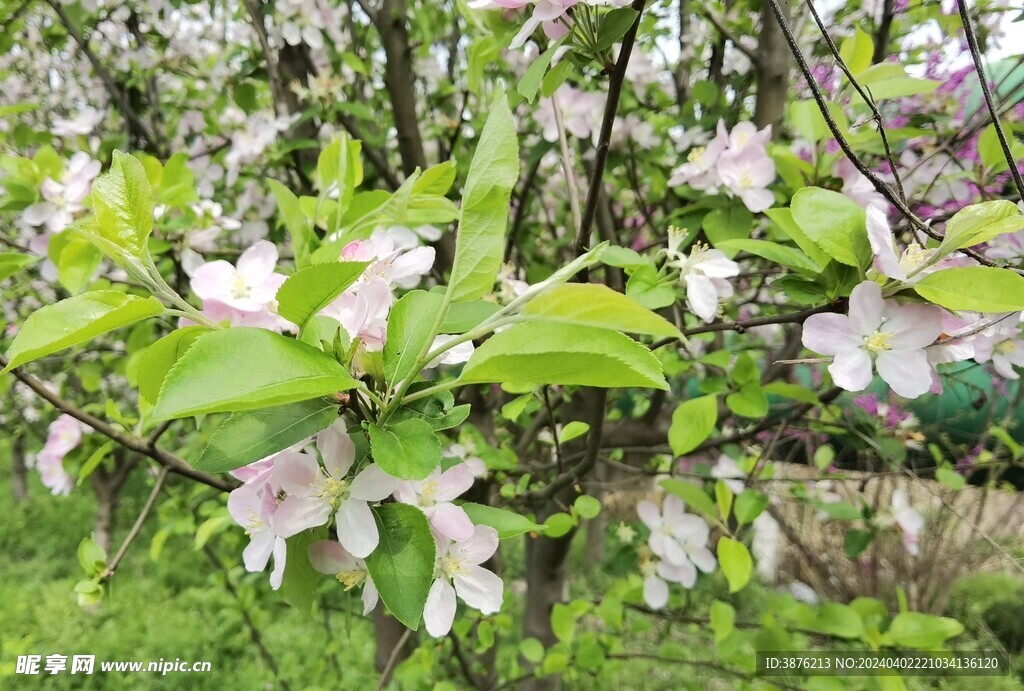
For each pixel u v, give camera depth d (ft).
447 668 2.46
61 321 0.67
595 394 1.27
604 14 0.81
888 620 1.75
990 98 0.79
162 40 3.07
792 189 1.47
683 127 2.29
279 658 3.89
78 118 2.37
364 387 0.67
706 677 3.03
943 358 0.94
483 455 1.73
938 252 0.83
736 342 2.49
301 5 2.31
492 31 1.15
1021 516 3.41
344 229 1.22
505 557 3.80
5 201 1.51
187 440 2.76
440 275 2.37
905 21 2.02
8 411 4.69
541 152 1.99
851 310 0.89
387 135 2.98
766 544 4.46
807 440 2.86
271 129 2.31
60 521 6.52
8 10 2.58
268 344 0.63
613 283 1.76
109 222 0.74
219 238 2.39
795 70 2.23
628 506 3.14
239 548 2.56
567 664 1.94
